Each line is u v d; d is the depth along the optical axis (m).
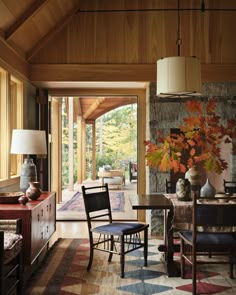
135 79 5.93
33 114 6.22
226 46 5.96
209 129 3.79
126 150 15.92
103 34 5.97
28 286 3.52
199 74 4.12
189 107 3.85
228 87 5.89
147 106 6.15
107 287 3.51
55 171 8.68
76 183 13.60
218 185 5.86
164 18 5.98
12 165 5.39
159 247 4.11
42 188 6.34
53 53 5.93
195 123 3.80
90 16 5.98
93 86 6.36
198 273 3.92
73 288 3.48
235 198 3.31
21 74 5.40
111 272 3.94
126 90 6.58
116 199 9.63
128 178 15.53
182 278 3.76
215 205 3.32
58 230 5.95
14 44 5.04
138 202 3.87
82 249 4.80
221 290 3.44
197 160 3.84
